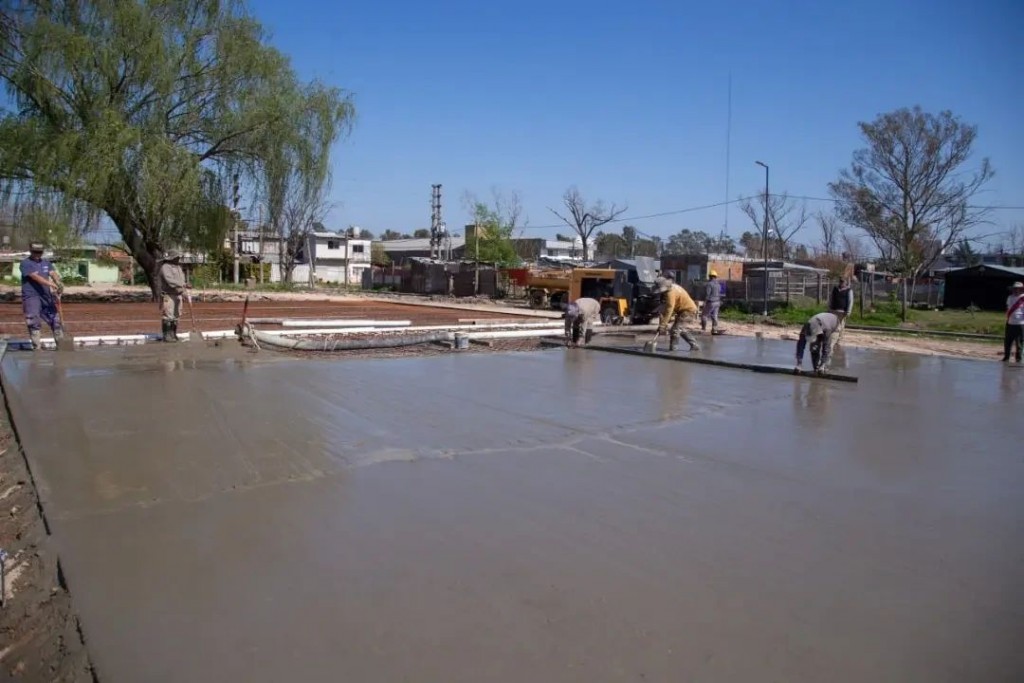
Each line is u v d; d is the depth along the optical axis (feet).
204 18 81.71
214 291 116.16
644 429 22.67
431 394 27.30
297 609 10.53
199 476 16.43
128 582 11.25
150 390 25.90
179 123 80.94
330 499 15.21
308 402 24.80
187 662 9.12
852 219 97.25
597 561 12.51
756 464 18.95
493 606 10.78
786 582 11.89
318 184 87.71
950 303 116.57
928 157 89.86
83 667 9.05
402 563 12.20
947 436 22.84
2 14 73.82
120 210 78.84
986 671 9.40
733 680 9.05
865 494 16.67
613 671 9.16
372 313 74.23
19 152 72.28
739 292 97.25
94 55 73.05
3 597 11.41
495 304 105.19
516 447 19.98
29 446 18.44
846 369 38.83
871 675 9.25
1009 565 12.79
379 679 8.85
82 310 67.77
